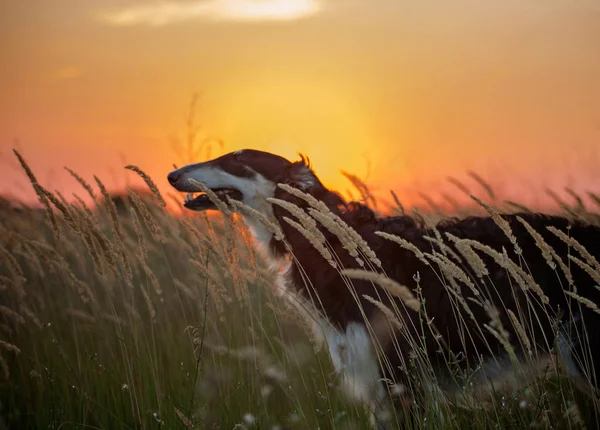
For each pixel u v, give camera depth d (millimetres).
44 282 6273
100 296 6430
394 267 4812
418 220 5211
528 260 4629
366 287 4766
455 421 4051
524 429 3811
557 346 3951
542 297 3600
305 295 5016
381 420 4391
